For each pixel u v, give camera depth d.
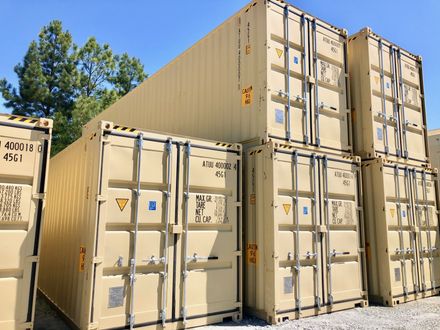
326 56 6.50
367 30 7.07
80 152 5.24
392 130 7.22
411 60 7.97
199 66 7.29
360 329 4.77
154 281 4.47
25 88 20.61
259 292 5.20
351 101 7.19
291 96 5.87
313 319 5.19
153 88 9.34
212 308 4.88
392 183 6.73
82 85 22.73
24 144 3.82
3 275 3.65
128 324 4.23
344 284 5.85
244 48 6.11
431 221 7.42
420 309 5.90
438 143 10.12
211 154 5.18
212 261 5.01
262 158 5.45
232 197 5.32
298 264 5.32
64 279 5.25
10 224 3.71
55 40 22.03
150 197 4.57
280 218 5.23
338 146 6.43
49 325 4.87
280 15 5.94
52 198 6.83
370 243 6.55
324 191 5.86
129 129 4.52
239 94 6.09
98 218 4.21
